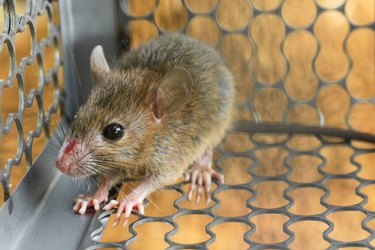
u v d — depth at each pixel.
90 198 0.22
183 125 0.24
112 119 0.24
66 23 0.26
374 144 0.26
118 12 0.26
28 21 0.22
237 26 0.28
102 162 0.23
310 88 0.28
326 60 0.28
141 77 0.25
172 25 0.28
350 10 0.29
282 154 0.27
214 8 0.27
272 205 0.27
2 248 0.20
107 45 0.26
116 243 0.21
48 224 0.21
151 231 0.26
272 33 0.28
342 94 0.28
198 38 0.28
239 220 0.22
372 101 0.27
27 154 0.22
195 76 0.25
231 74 0.27
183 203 0.25
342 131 0.26
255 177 0.24
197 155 0.25
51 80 0.24
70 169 0.23
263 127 0.27
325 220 0.22
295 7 0.28
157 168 0.24
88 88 0.26
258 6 0.28
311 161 0.27
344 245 0.21
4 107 0.27
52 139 0.24
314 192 0.27
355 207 0.22
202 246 0.21
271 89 0.28
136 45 0.28
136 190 0.24
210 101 0.25
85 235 0.21
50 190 0.23
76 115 0.24
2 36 0.20
